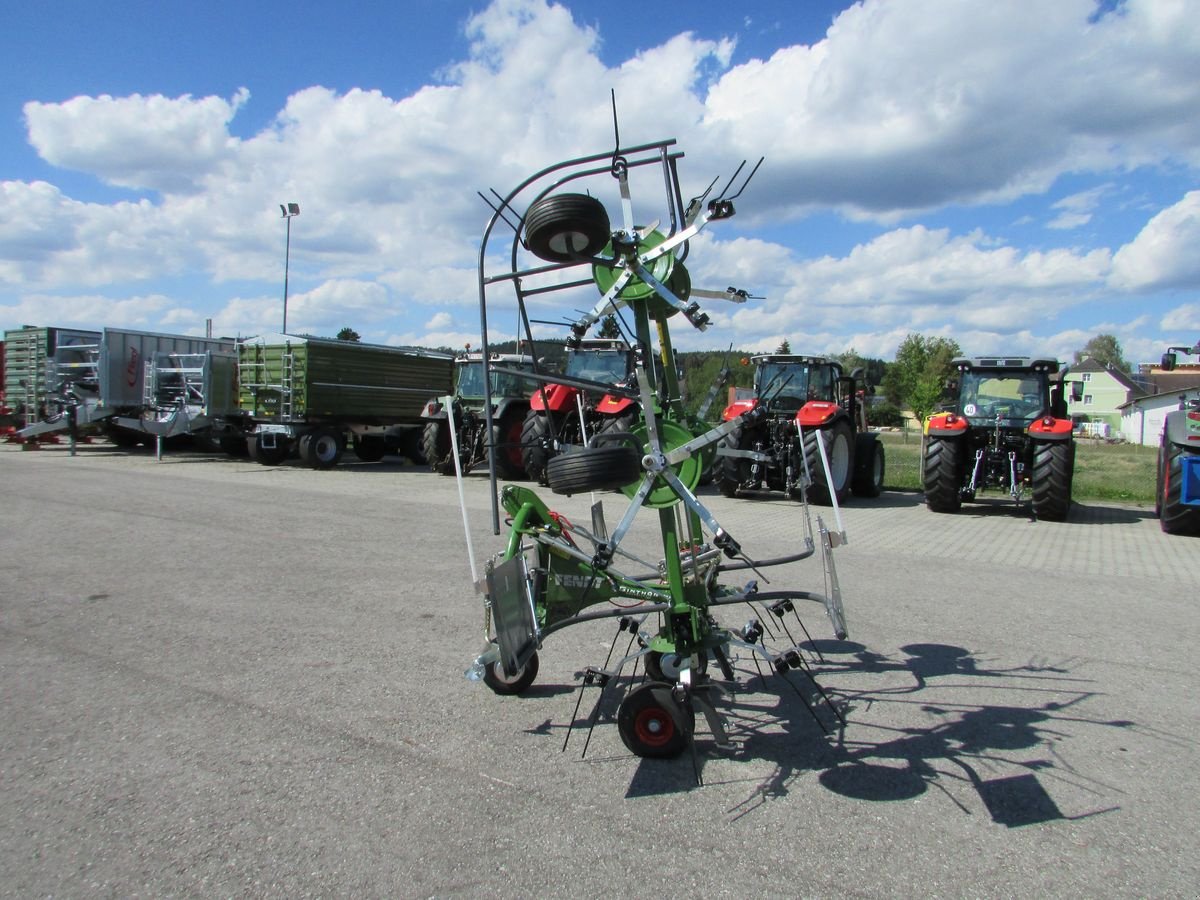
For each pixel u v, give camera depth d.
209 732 3.51
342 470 16.22
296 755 3.30
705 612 3.75
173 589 5.91
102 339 17.20
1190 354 10.21
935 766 3.28
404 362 18.00
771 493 12.68
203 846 2.65
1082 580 6.62
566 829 2.78
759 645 3.57
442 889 2.43
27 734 3.47
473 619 5.23
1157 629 5.20
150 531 8.26
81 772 3.14
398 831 2.75
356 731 3.55
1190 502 8.73
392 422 17.72
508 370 3.70
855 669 4.43
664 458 3.45
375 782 3.09
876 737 3.55
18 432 18.73
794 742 3.50
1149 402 49.38
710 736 3.57
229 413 17.00
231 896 2.39
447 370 19.28
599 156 3.60
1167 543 8.51
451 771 3.19
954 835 2.75
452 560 7.02
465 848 2.65
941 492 10.48
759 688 4.15
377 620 5.19
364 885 2.45
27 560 6.83
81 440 21.27
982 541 8.52
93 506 9.91
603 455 3.29
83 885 2.43
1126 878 2.51
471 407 14.48
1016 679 4.27
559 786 3.08
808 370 11.78
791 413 11.50
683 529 4.84
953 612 5.57
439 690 4.04
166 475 14.08
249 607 5.46
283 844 2.66
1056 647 4.81
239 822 2.79
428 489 12.59
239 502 10.57
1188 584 6.51
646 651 3.71
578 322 3.68
